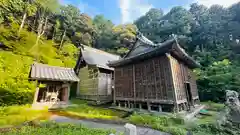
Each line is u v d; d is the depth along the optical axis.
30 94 11.55
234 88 16.42
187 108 10.33
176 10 44.09
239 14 33.78
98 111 10.72
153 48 9.82
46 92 12.20
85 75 18.17
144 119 7.23
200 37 32.75
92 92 16.06
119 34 39.59
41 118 7.80
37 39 23.50
